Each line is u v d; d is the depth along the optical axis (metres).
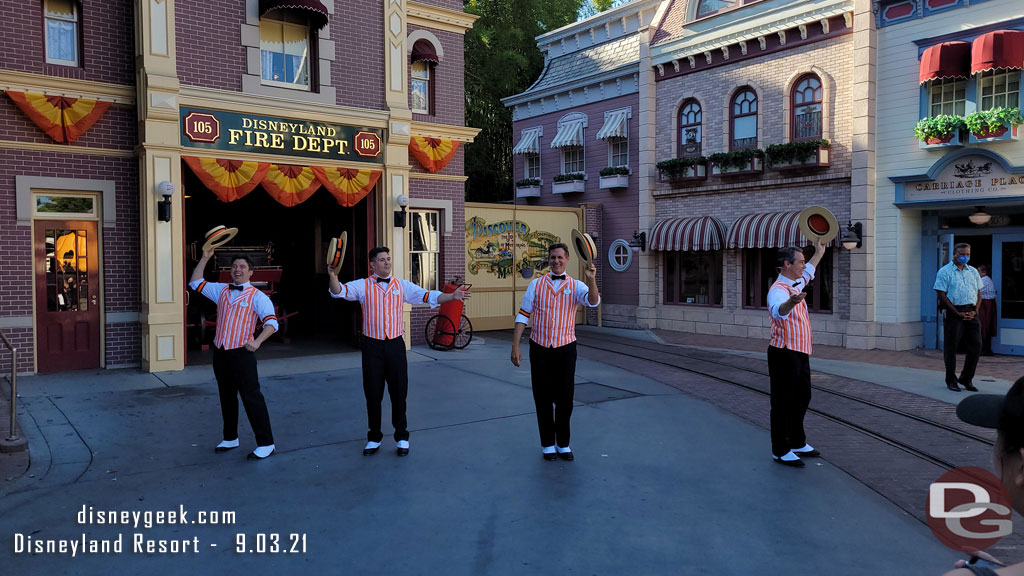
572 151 21.66
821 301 15.71
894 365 12.55
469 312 17.59
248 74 11.62
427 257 14.39
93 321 11.02
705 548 4.65
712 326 17.66
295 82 12.27
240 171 11.48
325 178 12.37
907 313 14.65
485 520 5.10
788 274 6.43
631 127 19.56
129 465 6.38
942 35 13.53
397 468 6.30
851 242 14.35
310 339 15.03
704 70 17.77
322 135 12.36
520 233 18.62
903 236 14.47
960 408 1.46
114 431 7.48
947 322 10.16
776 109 16.34
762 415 8.49
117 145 10.95
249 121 11.61
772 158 16.00
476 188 30.27
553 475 6.12
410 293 6.89
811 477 6.12
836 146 15.27
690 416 8.33
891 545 4.72
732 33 16.86
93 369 10.96
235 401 6.80
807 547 4.68
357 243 13.84
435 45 14.14
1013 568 1.21
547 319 6.41
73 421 7.86
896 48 14.30
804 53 15.77
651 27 18.81
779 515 5.24
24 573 4.26
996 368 12.17
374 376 6.68
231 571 4.30
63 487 5.79
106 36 10.83
